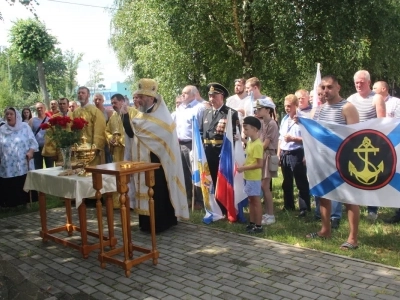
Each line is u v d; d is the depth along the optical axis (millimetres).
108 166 4398
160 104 5766
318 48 12836
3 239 5762
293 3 11734
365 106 5621
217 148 6348
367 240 5078
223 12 13336
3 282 3969
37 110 9250
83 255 4906
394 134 4559
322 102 5332
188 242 5332
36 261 4887
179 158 5793
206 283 4102
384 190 4617
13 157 7309
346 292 3789
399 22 13078
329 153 4891
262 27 13586
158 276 4316
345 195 4809
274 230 5629
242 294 3838
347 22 12070
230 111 6141
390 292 3750
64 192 4828
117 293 3967
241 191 6141
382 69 15539
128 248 4648
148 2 13234
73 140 5137
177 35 12898
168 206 5871
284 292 3842
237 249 5000
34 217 6926
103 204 7445
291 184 6551
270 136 6004
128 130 5922
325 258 4594
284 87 15000
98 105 8102
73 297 3904
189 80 14734
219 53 14172
